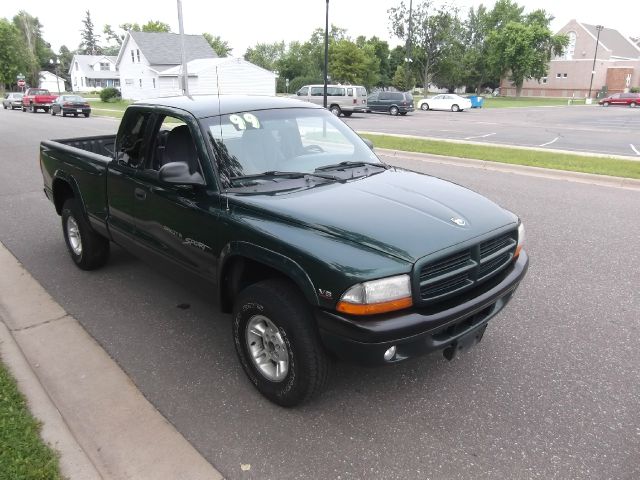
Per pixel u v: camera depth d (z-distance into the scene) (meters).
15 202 8.91
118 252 6.28
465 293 3.19
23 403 3.25
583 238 6.80
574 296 5.03
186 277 3.97
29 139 18.94
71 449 2.91
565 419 3.26
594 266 5.80
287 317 3.05
